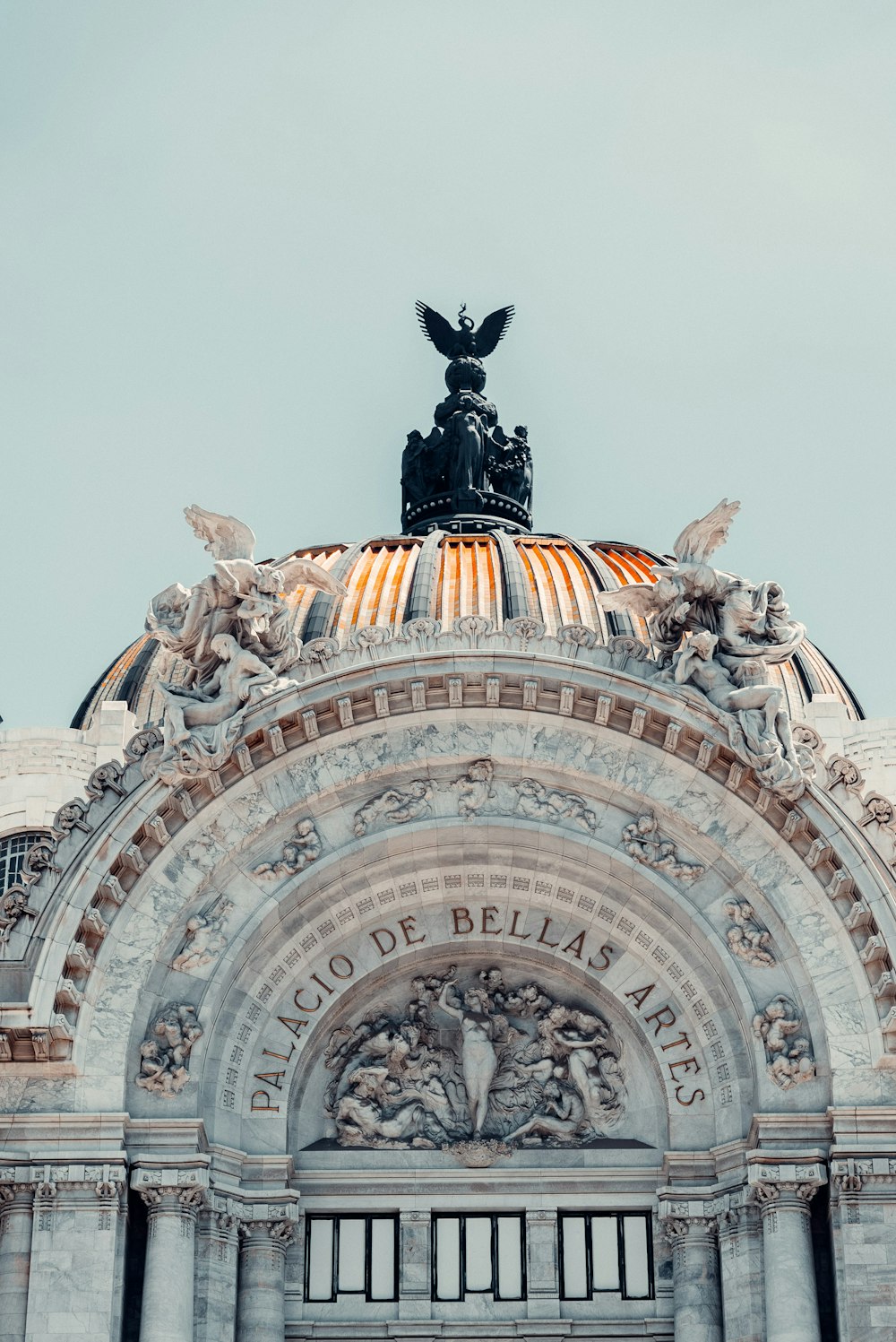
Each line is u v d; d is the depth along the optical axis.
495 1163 59.69
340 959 60.78
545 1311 58.28
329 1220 59.38
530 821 60.25
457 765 60.62
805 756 59.28
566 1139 60.09
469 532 80.06
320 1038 60.75
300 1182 59.34
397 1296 58.56
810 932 58.47
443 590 74.62
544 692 60.19
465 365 85.31
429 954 61.28
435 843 60.34
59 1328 54.50
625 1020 60.78
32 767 72.50
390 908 60.88
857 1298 54.91
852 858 58.31
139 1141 56.56
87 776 72.69
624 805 60.38
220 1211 56.94
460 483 82.44
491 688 60.03
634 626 72.69
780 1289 55.31
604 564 76.56
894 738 72.62
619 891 60.22
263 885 59.53
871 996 57.53
